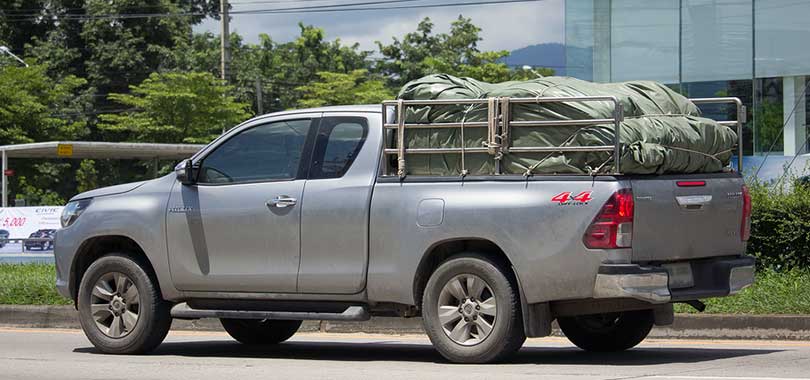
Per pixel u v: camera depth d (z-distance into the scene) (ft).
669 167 32.17
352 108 35.37
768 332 39.93
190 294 36.60
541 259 31.30
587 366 32.45
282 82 217.36
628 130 31.40
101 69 194.70
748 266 34.19
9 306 50.16
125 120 164.76
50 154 112.98
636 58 93.40
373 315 35.14
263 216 35.24
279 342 41.57
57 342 42.78
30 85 167.73
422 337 43.88
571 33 96.02
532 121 31.96
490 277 32.07
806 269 47.93
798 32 87.35
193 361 35.60
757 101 89.04
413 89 33.88
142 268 37.37
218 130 167.84
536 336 31.68
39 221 81.97
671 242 31.94
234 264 35.73
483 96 33.14
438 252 33.47
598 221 30.71
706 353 36.27
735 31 89.56
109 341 37.76
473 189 32.45
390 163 34.06
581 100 31.50
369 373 31.68
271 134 36.17
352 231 33.96
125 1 196.24
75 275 38.86
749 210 34.76
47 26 203.62
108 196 38.37
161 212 36.91
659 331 41.19
